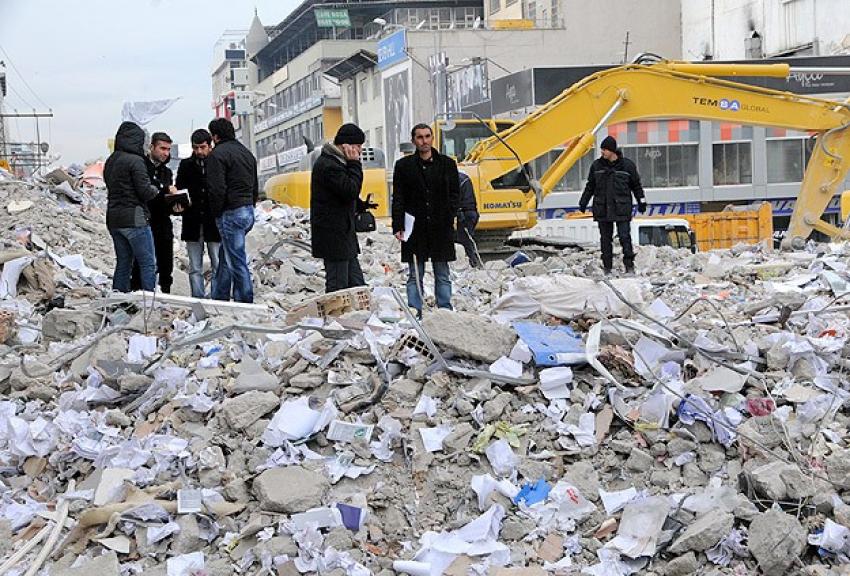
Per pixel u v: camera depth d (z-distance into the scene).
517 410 7.16
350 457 6.76
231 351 8.16
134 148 11.48
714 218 28.88
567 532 6.22
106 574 5.82
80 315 9.94
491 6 62.69
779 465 6.40
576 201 34.19
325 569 5.84
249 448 6.86
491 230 19.62
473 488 6.49
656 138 37.09
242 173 11.16
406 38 50.06
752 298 11.90
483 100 41.22
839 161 18.88
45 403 7.91
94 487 6.76
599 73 18.84
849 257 15.15
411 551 6.13
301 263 15.35
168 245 12.53
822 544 5.80
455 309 12.79
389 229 20.08
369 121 56.81
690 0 51.47
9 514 6.55
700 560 5.88
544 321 8.54
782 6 44.62
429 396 7.28
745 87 18.62
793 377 7.58
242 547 6.12
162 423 7.22
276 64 76.56
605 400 7.21
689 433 6.82
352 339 7.88
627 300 8.52
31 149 44.00
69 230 15.91
